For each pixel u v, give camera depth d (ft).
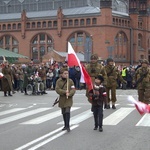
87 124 41.73
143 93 52.03
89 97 38.83
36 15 265.75
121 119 45.32
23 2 287.48
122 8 303.27
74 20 247.50
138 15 268.62
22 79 95.76
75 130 38.06
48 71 105.29
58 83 37.60
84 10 249.75
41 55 257.55
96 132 36.86
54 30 253.03
